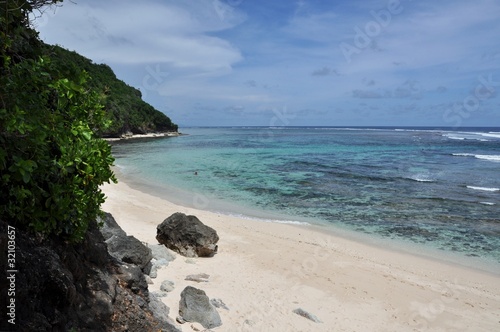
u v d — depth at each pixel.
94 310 4.35
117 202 18.20
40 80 3.44
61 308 3.80
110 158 5.04
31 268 3.53
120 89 103.56
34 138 3.42
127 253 8.37
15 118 3.04
